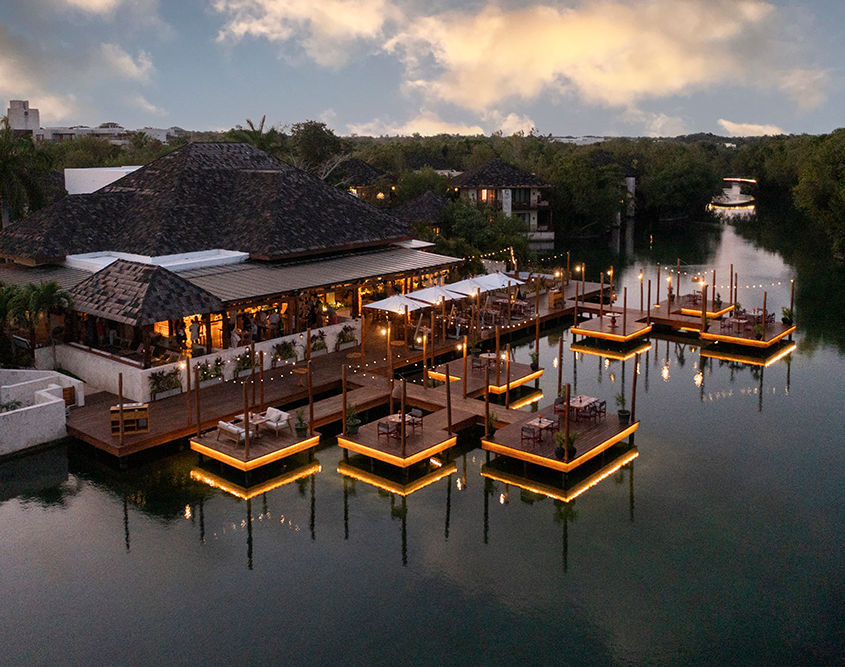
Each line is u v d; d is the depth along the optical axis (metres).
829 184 68.88
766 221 110.56
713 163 146.62
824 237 88.81
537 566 18.81
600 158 117.00
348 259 40.78
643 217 118.81
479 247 65.06
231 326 34.59
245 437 23.16
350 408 25.02
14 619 16.78
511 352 38.34
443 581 18.20
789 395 31.61
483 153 120.94
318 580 18.31
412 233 44.81
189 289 30.52
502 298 45.44
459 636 16.12
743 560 18.89
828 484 23.02
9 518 21.22
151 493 22.78
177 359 29.53
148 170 44.28
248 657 15.53
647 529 20.52
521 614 16.86
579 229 93.31
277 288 33.50
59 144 99.12
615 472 24.14
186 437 25.53
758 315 40.59
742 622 16.47
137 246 37.72
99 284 31.27
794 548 19.41
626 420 25.23
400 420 23.97
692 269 64.88
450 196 85.00
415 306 34.66
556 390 32.31
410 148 133.50
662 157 133.12
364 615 16.89
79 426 25.12
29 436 24.77
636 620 16.59
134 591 17.84
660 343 40.62
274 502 22.34
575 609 17.02
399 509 21.89
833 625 16.31
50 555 19.36
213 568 18.83
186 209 40.06
